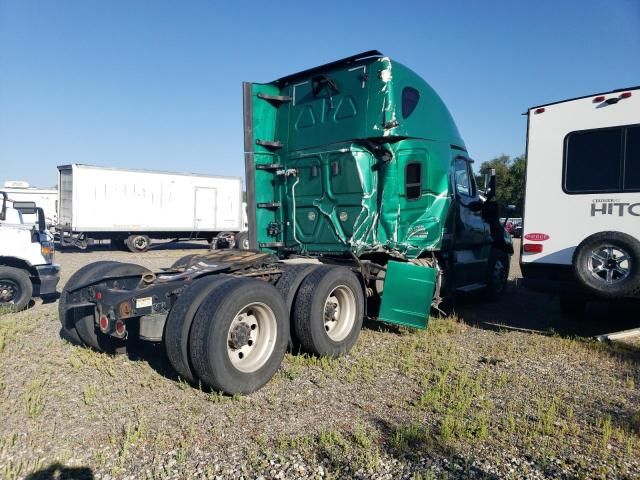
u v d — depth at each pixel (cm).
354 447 356
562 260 681
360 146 703
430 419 406
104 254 2172
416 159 723
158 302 497
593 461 338
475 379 506
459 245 820
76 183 2077
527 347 628
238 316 470
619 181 639
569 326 756
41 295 945
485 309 902
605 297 598
